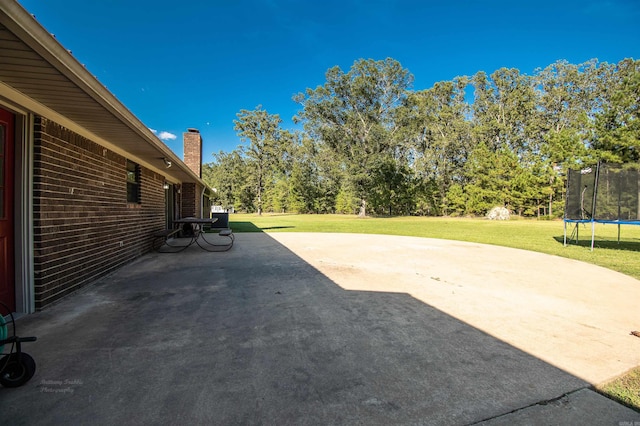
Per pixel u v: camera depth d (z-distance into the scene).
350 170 30.16
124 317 3.34
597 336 2.95
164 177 9.42
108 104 3.37
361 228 16.97
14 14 1.80
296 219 27.88
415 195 32.66
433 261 6.95
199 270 5.79
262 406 1.84
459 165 34.47
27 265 3.42
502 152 27.86
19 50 2.20
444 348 2.65
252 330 3.01
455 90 36.56
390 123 30.67
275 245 9.47
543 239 11.81
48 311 3.52
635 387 2.08
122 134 4.70
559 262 6.96
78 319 3.27
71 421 1.70
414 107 31.03
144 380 2.11
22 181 3.38
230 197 50.97
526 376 2.21
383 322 3.25
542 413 1.79
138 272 5.61
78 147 4.38
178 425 1.67
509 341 2.81
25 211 3.40
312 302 3.91
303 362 2.38
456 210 31.61
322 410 1.81
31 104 3.30
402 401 1.90
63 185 4.02
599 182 9.07
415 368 2.31
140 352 2.52
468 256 7.69
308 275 5.42
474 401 1.91
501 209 26.12
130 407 1.82
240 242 10.25
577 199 9.63
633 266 6.57
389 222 22.83
